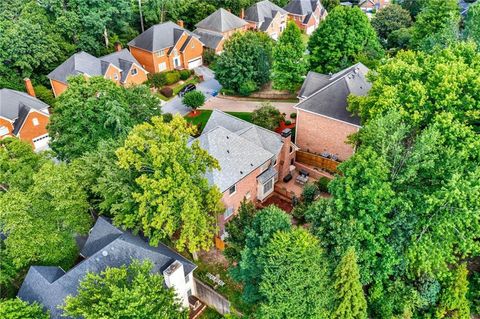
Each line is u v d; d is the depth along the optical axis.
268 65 62.00
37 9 67.81
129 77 64.50
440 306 26.53
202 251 34.09
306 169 43.56
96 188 31.69
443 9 58.00
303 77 58.34
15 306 23.77
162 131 30.09
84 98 38.00
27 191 30.23
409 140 30.19
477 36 47.62
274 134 41.09
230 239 29.05
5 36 59.28
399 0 89.50
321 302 23.12
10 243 28.05
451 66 29.47
